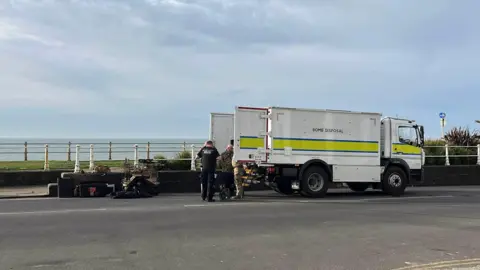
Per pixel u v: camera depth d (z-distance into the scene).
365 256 7.15
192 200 14.59
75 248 7.53
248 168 15.42
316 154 16.19
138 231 9.01
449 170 22.69
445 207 13.08
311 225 9.84
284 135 15.91
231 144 17.77
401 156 17.38
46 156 18.75
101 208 12.24
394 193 17.05
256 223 10.04
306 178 15.97
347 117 16.59
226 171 16.08
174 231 9.04
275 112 15.85
